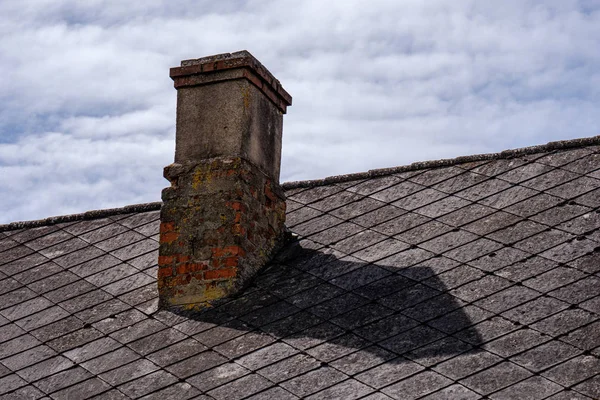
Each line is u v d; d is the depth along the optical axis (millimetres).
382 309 12922
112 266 15188
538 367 11406
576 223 13555
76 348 13609
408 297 13016
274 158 15125
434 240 13984
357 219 14867
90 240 15945
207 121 14695
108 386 12750
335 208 15242
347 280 13625
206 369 12602
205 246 14039
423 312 12688
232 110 14625
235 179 14188
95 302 14453
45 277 15297
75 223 16484
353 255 14109
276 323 13109
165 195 14430
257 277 14078
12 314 14609
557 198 14109
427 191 15023
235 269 13844
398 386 11602
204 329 13344
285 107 15633
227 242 13961
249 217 14219
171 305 13930
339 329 12750
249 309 13492
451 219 14305
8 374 13391
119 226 16109
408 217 14602
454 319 12438
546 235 13492
